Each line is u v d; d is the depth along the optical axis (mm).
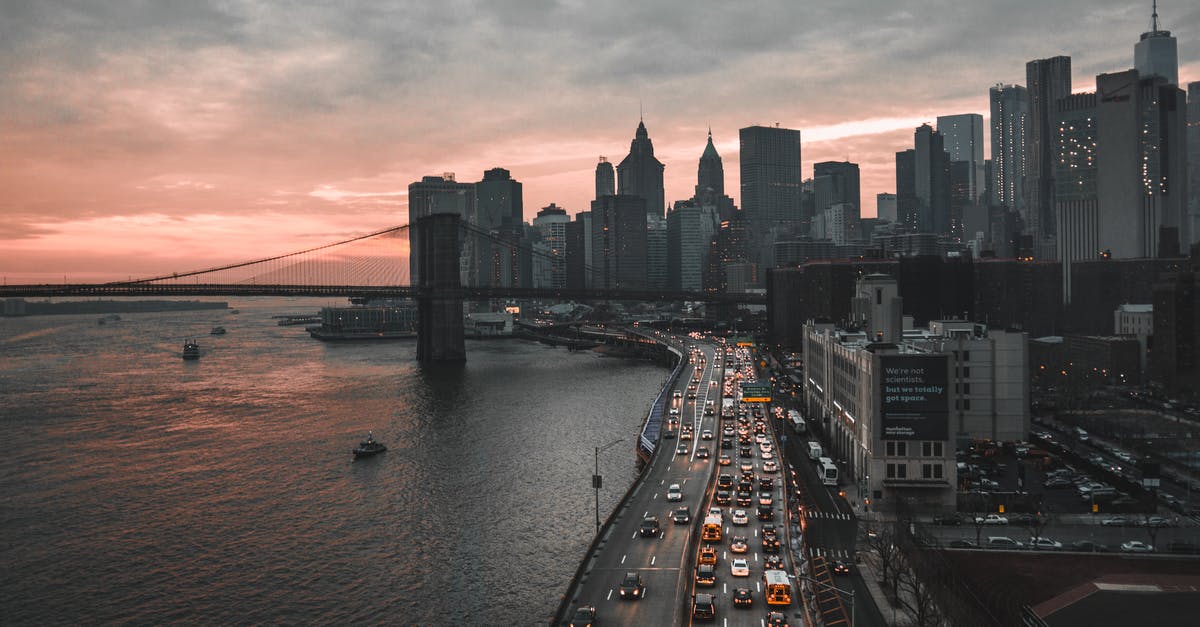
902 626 94812
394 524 150750
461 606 116375
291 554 136125
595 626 92312
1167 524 131375
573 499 165875
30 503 165125
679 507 141125
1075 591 103625
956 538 126938
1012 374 182750
